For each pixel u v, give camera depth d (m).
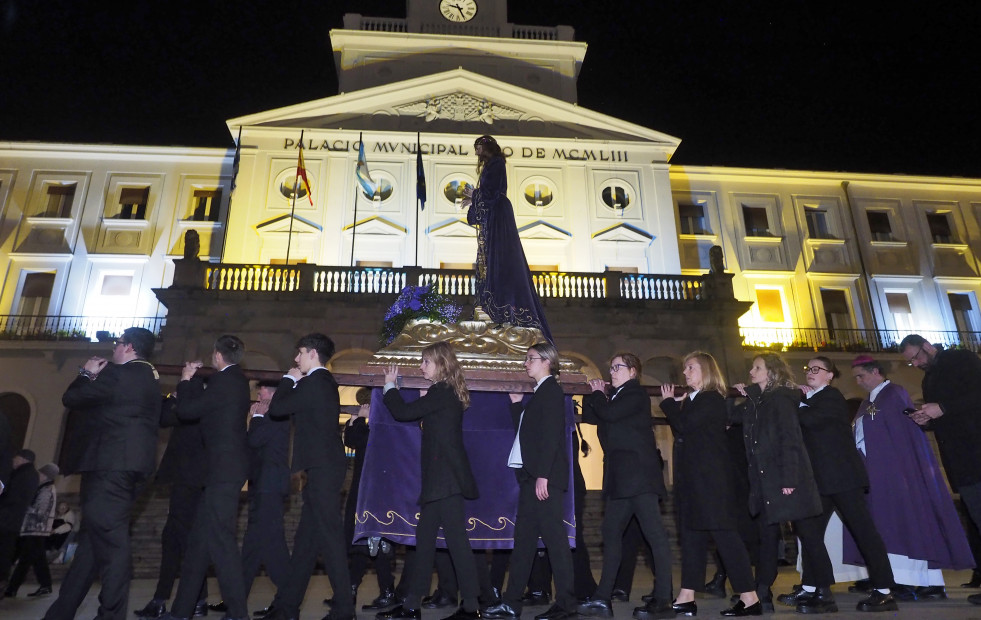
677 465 6.03
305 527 5.18
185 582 4.83
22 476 7.45
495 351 6.09
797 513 5.45
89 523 4.64
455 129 24.94
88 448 4.73
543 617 5.11
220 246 23.97
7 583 8.31
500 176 6.94
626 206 24.84
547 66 26.86
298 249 22.98
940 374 6.35
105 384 4.80
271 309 19.62
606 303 20.50
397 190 23.97
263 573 10.37
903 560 6.34
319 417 5.22
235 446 5.08
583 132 25.53
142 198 24.61
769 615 5.42
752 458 5.84
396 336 6.36
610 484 5.53
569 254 23.94
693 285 21.27
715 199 26.38
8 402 21.34
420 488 5.77
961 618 4.99
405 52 26.31
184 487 6.13
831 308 25.52
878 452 6.48
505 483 5.95
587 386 6.10
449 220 23.59
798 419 5.78
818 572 5.54
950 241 26.73
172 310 19.50
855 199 26.88
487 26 27.41
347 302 19.73
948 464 6.30
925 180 27.00
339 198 23.67
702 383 5.86
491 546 5.75
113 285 23.47
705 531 5.64
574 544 5.73
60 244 23.67
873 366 6.83
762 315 25.08
